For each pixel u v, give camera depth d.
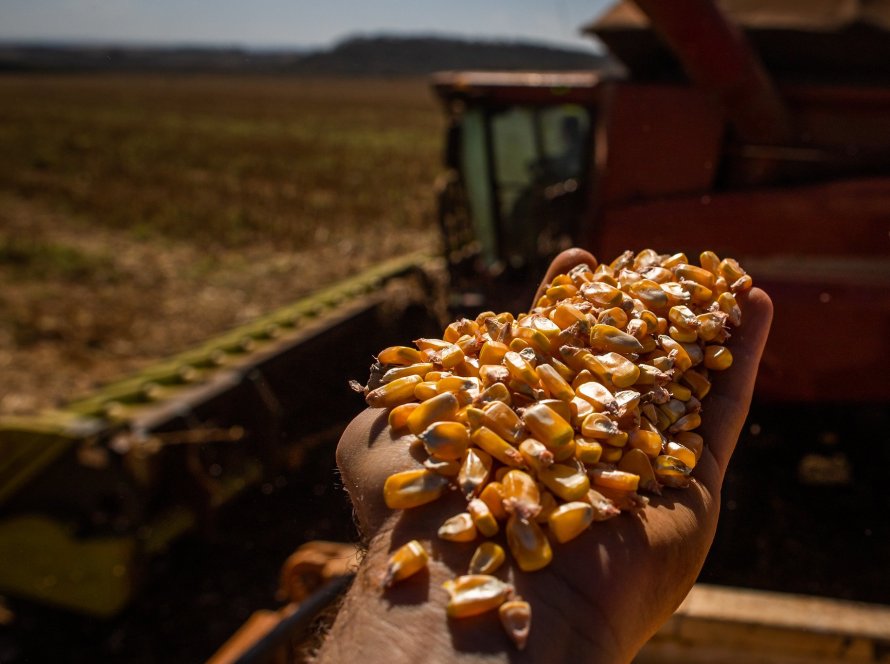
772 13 4.80
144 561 4.45
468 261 6.32
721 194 4.30
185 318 9.56
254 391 5.04
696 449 1.48
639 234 4.40
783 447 4.97
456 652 1.01
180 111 51.59
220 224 15.67
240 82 118.06
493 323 1.60
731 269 1.77
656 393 1.50
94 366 7.92
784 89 4.35
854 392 4.50
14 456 4.36
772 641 2.54
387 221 16.50
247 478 5.01
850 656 2.48
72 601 4.42
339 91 95.94
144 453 4.32
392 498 1.23
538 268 5.72
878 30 4.61
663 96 4.24
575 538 1.17
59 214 17.14
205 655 4.20
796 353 4.45
